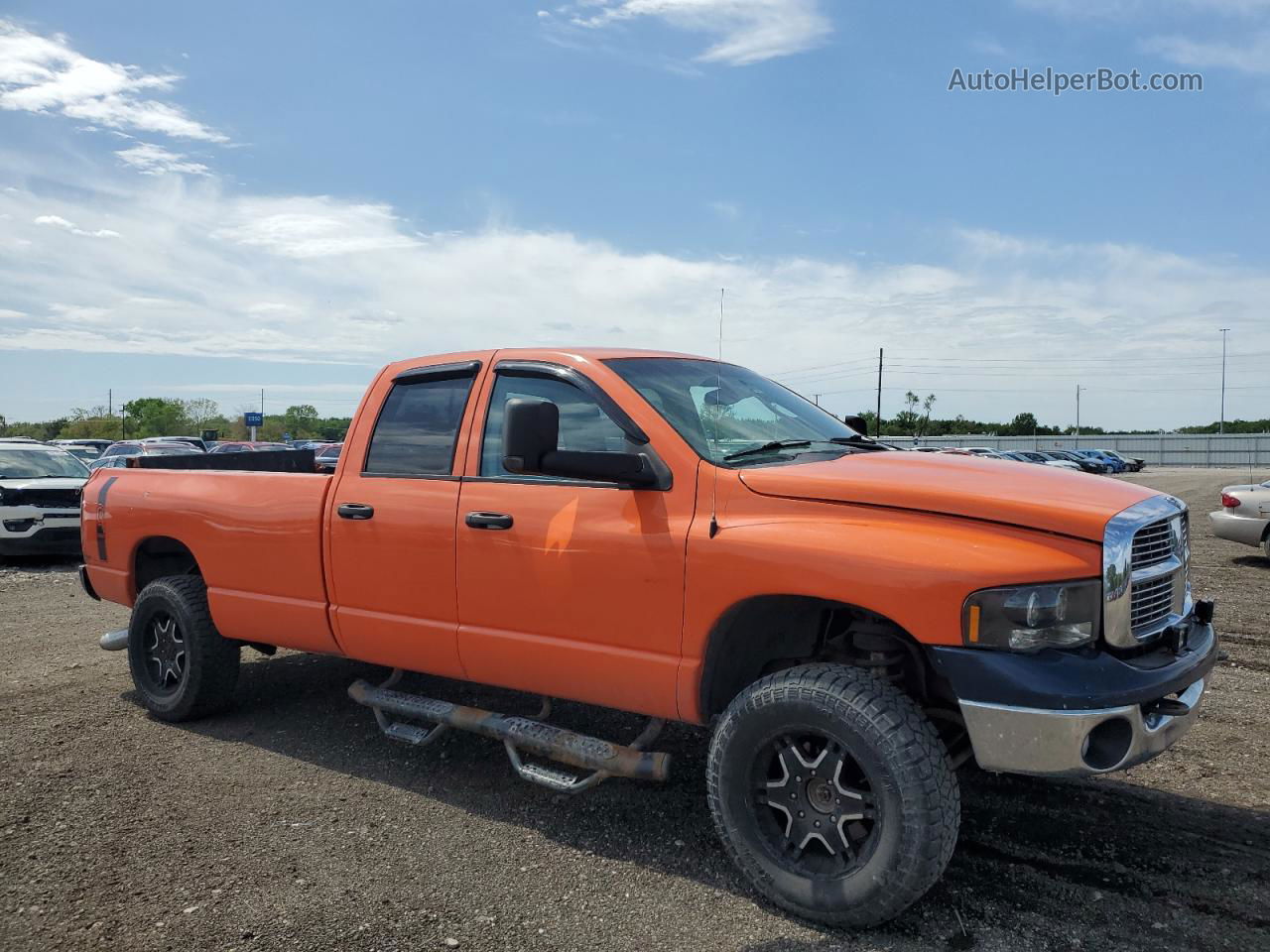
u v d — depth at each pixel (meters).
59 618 8.79
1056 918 3.12
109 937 3.08
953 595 2.94
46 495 12.91
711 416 3.88
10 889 3.40
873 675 3.16
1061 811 3.97
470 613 4.05
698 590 3.40
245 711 5.51
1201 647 3.37
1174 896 3.25
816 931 3.09
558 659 3.78
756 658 3.63
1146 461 77.75
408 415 4.49
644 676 3.55
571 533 3.73
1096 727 2.89
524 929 3.12
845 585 3.09
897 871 2.93
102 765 4.66
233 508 5.00
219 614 5.09
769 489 3.37
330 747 4.91
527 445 3.42
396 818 4.02
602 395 3.85
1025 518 3.02
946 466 3.52
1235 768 4.46
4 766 4.64
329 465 7.26
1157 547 3.26
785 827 3.32
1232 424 100.75
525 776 3.93
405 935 3.08
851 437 4.34
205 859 3.63
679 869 3.55
